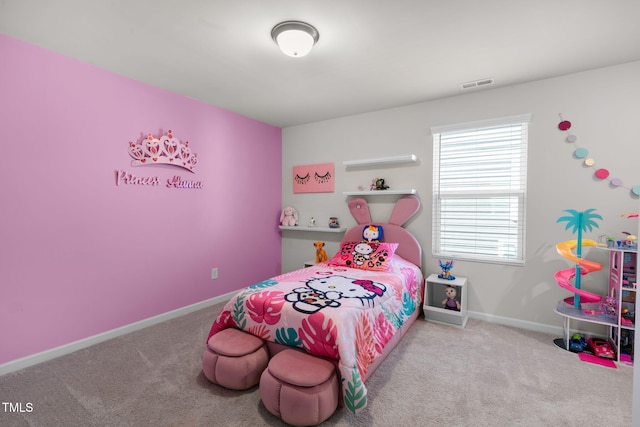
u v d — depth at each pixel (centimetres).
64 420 164
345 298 208
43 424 161
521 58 237
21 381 200
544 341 259
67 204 237
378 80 278
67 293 238
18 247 214
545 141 275
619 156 249
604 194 255
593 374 208
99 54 231
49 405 176
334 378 167
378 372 212
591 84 257
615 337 233
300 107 355
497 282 299
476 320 308
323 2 171
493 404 178
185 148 318
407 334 274
